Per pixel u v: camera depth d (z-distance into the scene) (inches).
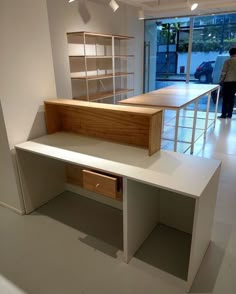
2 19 71.3
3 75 75.0
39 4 80.7
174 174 59.9
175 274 65.4
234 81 209.6
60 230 83.0
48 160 95.7
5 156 84.5
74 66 179.0
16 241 78.0
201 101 258.8
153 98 137.5
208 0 178.5
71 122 92.6
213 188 63.6
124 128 79.7
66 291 60.9
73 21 169.5
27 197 90.7
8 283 63.3
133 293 60.2
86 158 69.8
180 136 178.4
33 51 81.9
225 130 191.2
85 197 102.7
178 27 244.2
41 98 88.0
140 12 197.3
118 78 233.1
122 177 60.3
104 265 68.4
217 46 232.5
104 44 205.2
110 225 85.5
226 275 64.2
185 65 253.3
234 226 82.9
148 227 78.2
